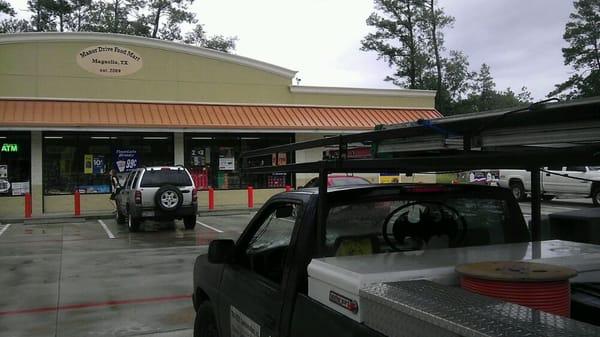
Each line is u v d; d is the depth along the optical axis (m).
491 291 2.15
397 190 3.28
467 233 3.45
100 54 22.80
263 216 3.91
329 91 26.28
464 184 3.47
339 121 25.23
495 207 3.53
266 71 25.33
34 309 7.05
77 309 7.05
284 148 3.33
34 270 9.84
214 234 15.17
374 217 3.23
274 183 25.25
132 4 44.75
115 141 22.84
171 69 23.86
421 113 27.62
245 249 4.03
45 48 22.11
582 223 3.87
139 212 15.35
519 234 3.54
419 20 46.00
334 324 2.43
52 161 21.98
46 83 22.09
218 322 4.16
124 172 22.91
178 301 7.45
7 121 20.20
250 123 23.62
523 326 1.69
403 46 47.56
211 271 4.44
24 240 14.07
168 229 16.44
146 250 12.24
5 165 21.22
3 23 43.97
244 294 3.63
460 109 48.91
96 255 11.55
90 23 44.75
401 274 2.41
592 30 44.62
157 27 45.22
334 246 3.06
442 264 2.56
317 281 2.67
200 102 24.23
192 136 24.08
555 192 23.59
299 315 2.79
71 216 20.00
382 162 2.45
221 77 24.62
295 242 3.11
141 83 23.41
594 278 2.61
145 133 23.28
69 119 21.17
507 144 2.12
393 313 2.04
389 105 27.36
